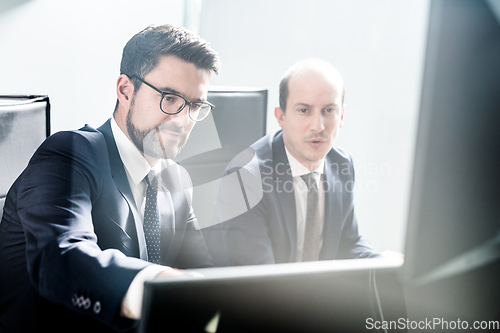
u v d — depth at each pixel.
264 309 0.40
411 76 2.18
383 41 2.29
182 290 0.39
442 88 0.39
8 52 1.42
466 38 0.38
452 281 0.42
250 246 1.00
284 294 0.41
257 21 2.77
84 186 0.77
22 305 0.73
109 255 0.55
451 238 0.41
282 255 1.04
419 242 0.41
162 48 0.92
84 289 0.53
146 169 0.93
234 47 2.86
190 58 0.93
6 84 1.41
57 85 1.63
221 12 2.83
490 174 0.41
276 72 2.72
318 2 2.52
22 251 0.76
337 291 0.42
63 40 1.65
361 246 1.10
